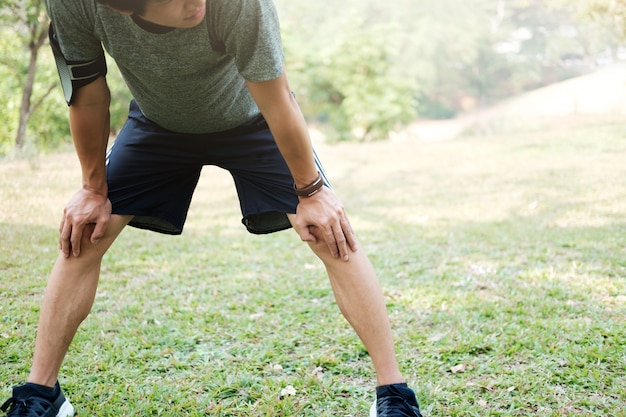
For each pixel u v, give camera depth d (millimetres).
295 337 2920
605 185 6926
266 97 1703
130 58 1731
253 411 2234
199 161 2086
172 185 2104
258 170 2033
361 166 9703
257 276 4000
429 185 7777
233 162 2062
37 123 11070
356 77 14836
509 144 10609
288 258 4480
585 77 19703
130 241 4883
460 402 2275
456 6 21422
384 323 1984
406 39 20734
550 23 22328
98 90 1819
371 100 14555
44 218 5145
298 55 15117
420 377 2479
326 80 15008
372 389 2406
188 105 1883
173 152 2045
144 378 2502
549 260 4227
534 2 22188
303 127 1794
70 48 1723
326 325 3080
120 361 2664
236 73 1901
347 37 14961
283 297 3541
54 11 1665
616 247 4480
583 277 3768
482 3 21875
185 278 3938
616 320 3027
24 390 1947
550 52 22344
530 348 2721
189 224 5652
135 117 2078
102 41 1725
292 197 2000
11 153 7773
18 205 5406
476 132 13180
